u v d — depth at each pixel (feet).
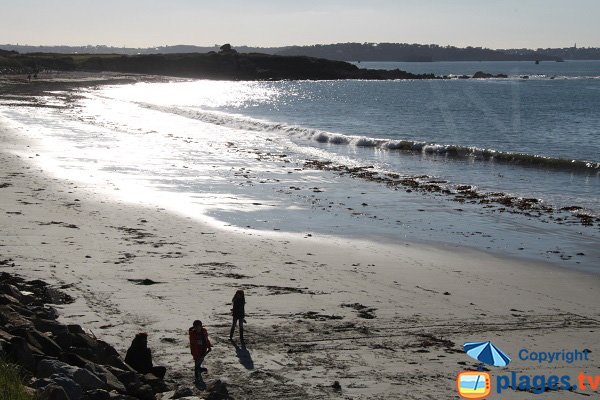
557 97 436.35
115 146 160.45
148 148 160.15
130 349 43.14
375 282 65.46
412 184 124.06
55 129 188.65
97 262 67.72
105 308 54.75
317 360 46.29
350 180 126.72
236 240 80.02
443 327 53.42
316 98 449.06
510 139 211.61
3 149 145.07
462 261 75.00
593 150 184.44
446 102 400.26
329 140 191.01
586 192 120.98
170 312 54.54
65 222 84.43
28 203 94.48
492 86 609.83
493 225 93.97
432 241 83.82
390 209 102.32
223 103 378.53
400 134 224.33
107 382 36.94
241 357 46.47
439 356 47.52
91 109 265.54
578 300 61.82
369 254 76.43
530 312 57.98
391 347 48.93
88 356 40.57
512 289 64.90
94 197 101.40
